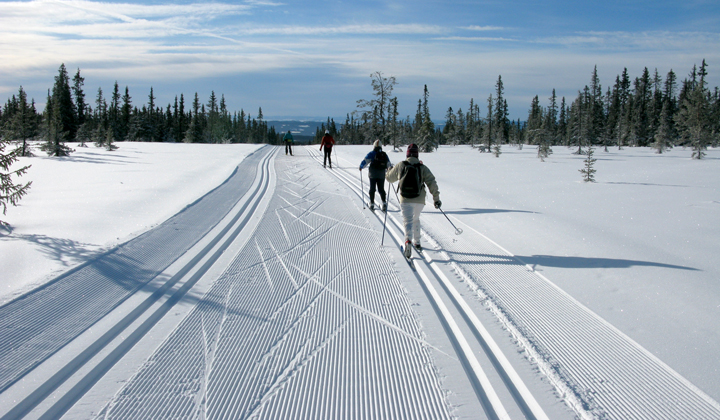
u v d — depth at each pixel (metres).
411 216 5.71
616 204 9.08
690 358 3.13
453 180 13.94
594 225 7.20
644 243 6.04
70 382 2.94
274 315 4.07
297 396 2.84
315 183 13.28
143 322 3.86
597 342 3.44
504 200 9.91
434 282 4.86
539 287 4.60
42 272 4.89
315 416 2.64
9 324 3.70
